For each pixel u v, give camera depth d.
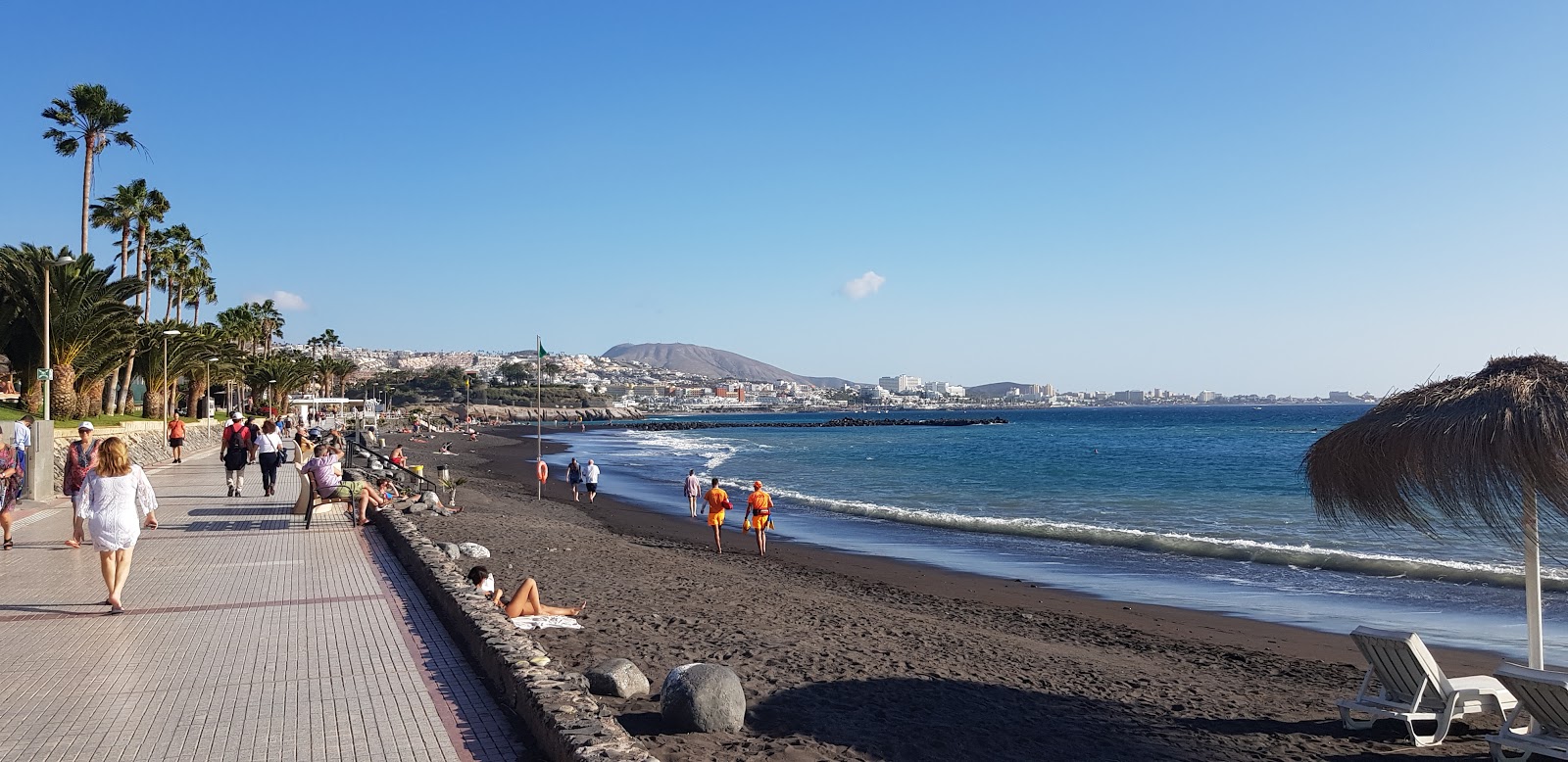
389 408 173.50
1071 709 8.30
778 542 23.56
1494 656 12.05
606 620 10.41
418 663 6.81
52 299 31.94
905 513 29.03
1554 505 6.09
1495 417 6.18
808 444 95.94
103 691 6.09
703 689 6.34
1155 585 17.38
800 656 9.16
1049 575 18.55
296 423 72.56
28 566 10.95
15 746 5.05
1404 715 7.42
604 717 5.02
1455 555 20.11
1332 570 18.61
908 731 7.07
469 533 18.08
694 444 97.69
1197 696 9.19
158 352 46.34
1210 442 87.31
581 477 33.97
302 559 11.72
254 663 6.79
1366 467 6.84
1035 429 142.50
